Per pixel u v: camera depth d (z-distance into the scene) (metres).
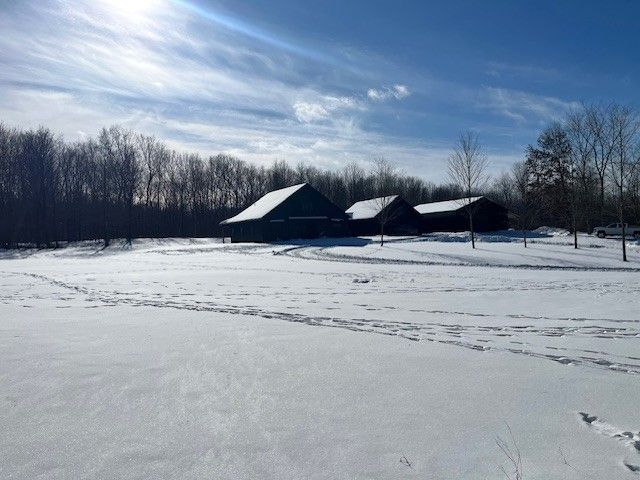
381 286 16.86
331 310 11.35
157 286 16.98
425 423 4.38
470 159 39.47
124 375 5.79
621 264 27.92
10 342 7.60
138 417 4.50
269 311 11.20
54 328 8.86
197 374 5.84
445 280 18.91
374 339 7.97
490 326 9.32
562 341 7.93
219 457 3.73
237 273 22.42
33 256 46.22
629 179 33.59
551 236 49.78
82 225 68.81
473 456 3.75
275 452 3.81
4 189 63.78
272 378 5.71
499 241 45.09
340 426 4.31
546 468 3.55
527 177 58.88
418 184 96.75
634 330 8.92
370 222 57.88
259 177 89.50
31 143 64.81
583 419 4.48
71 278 20.17
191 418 4.48
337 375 5.86
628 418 4.50
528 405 4.84
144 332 8.46
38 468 3.57
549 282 18.09
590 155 44.31
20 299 13.54
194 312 11.02
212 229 83.69
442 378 5.75
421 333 8.62
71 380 5.59
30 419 4.46
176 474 3.48
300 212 54.53
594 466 3.57
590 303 12.49
